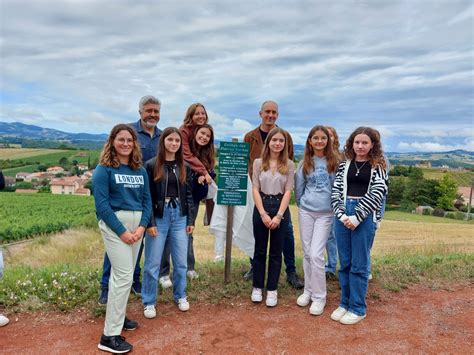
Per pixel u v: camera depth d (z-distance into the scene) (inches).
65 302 177.9
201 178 205.0
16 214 1344.7
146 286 169.8
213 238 658.8
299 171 191.3
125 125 147.7
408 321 169.0
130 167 150.5
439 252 322.7
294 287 205.8
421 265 241.3
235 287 202.7
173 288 180.4
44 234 930.7
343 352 142.9
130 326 157.8
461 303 189.2
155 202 167.9
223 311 177.6
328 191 181.3
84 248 590.6
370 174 162.2
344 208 164.9
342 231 168.9
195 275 213.5
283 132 181.9
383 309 181.5
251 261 216.7
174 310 177.5
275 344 148.1
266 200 183.6
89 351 141.1
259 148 217.6
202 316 171.9
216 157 218.4
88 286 195.5
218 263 243.8
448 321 169.5
